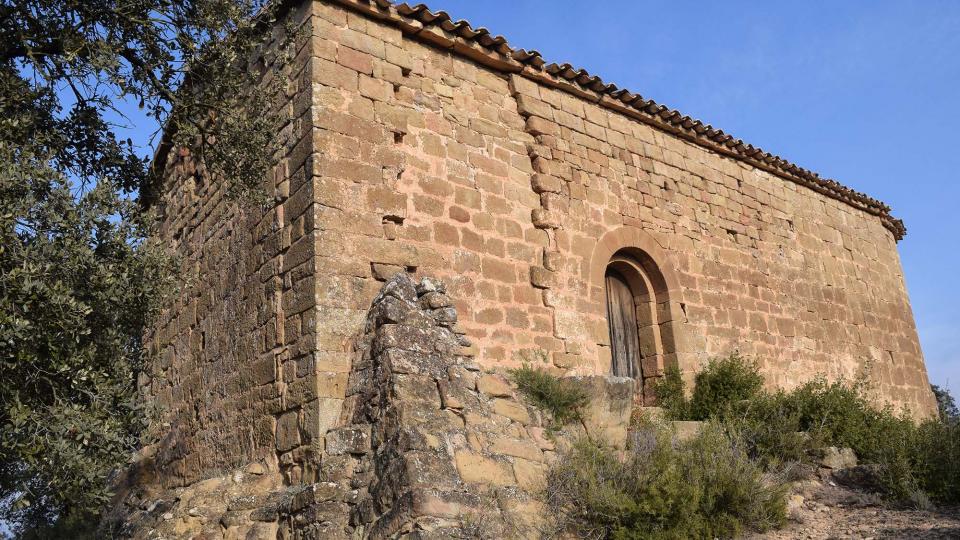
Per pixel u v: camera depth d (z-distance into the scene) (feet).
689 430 36.04
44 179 24.41
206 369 39.60
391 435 26.40
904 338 61.87
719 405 40.40
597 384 34.40
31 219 24.12
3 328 21.63
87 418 23.56
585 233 41.37
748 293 49.37
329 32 34.40
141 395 30.73
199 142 43.68
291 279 32.58
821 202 58.70
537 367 36.81
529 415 31.22
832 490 32.91
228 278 38.60
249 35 34.01
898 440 33.83
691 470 28.60
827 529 28.12
